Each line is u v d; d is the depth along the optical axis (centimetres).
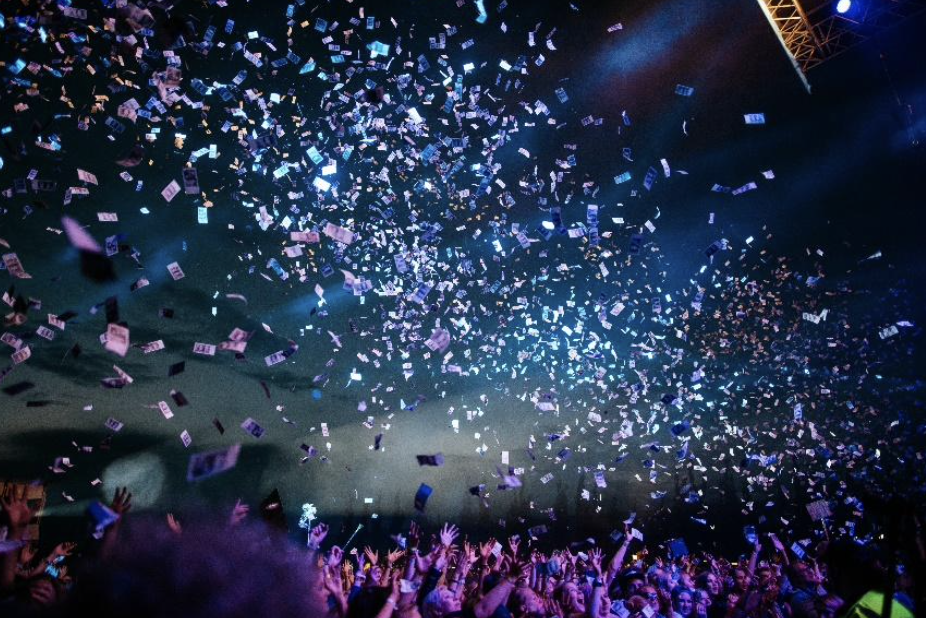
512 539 454
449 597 402
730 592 725
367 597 351
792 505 1753
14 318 278
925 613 238
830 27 1620
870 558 310
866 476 1496
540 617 450
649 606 596
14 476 1702
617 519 2105
